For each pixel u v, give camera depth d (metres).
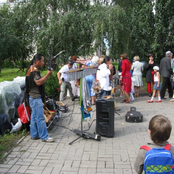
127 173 3.53
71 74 4.45
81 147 4.54
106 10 13.30
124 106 8.16
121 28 12.77
